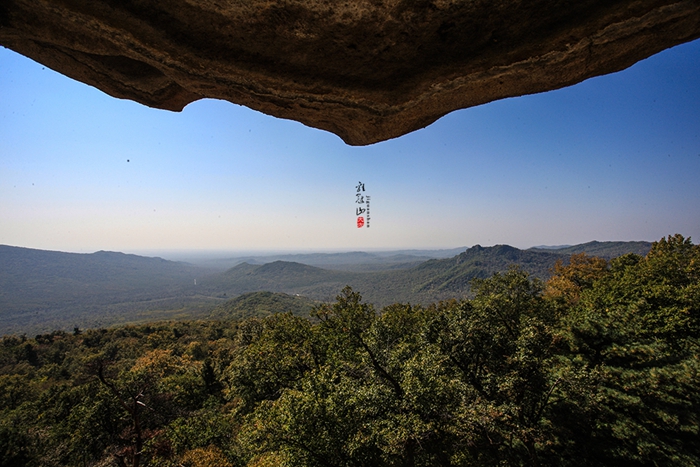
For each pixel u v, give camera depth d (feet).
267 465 36.40
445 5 13.20
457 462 36.81
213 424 62.90
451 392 36.01
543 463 41.50
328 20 13.88
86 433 57.21
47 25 14.88
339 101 17.87
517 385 38.81
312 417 33.96
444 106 18.04
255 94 17.63
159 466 46.32
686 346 49.78
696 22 12.79
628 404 37.81
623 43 13.74
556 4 13.08
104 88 20.11
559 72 15.26
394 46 15.02
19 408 81.15
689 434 35.96
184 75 16.52
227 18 13.94
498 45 14.70
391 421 32.71
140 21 14.10
